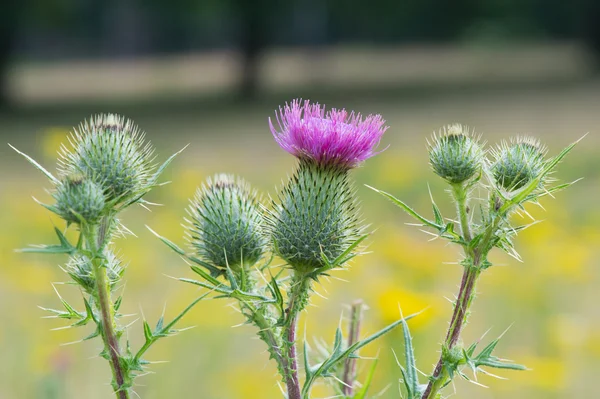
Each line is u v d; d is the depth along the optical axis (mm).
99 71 73062
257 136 30250
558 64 60281
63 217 3430
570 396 7898
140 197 3746
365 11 51438
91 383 7828
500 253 10422
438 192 15125
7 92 45094
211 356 8281
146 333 3367
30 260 11094
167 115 40000
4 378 7922
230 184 4305
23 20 43156
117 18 84188
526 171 3779
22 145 28656
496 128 29422
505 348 8562
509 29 63469
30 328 8953
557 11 68625
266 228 4051
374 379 6301
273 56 77562
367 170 16938
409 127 30578
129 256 10258
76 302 9672
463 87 48500
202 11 46656
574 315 9289
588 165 19406
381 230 12711
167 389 7625
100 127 3951
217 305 8812
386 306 6430
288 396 3529
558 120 31516
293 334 3621
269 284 3553
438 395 3428
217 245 4008
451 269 10258
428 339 8023
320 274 3711
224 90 52281
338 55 78625
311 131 4188
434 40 84688
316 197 3994
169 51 87812
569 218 13273
